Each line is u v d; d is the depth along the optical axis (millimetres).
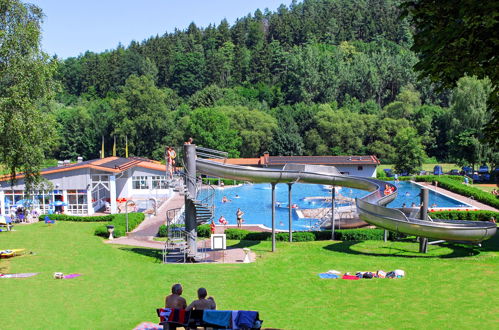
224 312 13266
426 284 21656
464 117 79125
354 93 140250
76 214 46156
